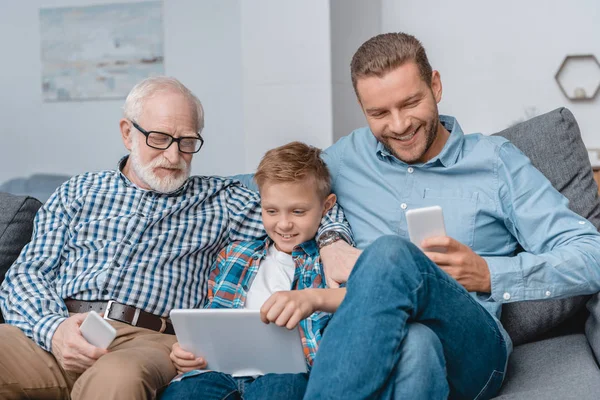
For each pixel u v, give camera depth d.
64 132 4.72
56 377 1.66
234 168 4.40
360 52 1.70
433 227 1.42
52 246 1.82
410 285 1.23
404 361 1.21
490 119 3.69
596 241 1.56
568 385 1.36
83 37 4.61
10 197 1.97
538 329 1.69
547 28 3.58
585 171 1.79
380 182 1.80
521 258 1.52
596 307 1.55
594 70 3.54
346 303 1.24
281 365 1.46
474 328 1.37
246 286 1.74
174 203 1.86
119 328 1.69
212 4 4.36
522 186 1.68
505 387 1.47
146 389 1.41
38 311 1.67
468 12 3.67
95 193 1.86
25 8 4.69
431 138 1.69
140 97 1.84
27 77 4.74
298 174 1.69
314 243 1.76
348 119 3.75
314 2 3.50
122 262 1.76
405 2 3.75
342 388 1.16
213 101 4.41
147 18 4.48
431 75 1.70
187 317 1.41
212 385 1.41
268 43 3.59
